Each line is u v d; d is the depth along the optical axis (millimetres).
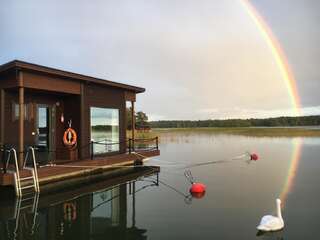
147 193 10766
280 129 87562
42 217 7895
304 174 15047
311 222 7562
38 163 11789
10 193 9805
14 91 11688
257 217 7914
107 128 14594
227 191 11086
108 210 8562
